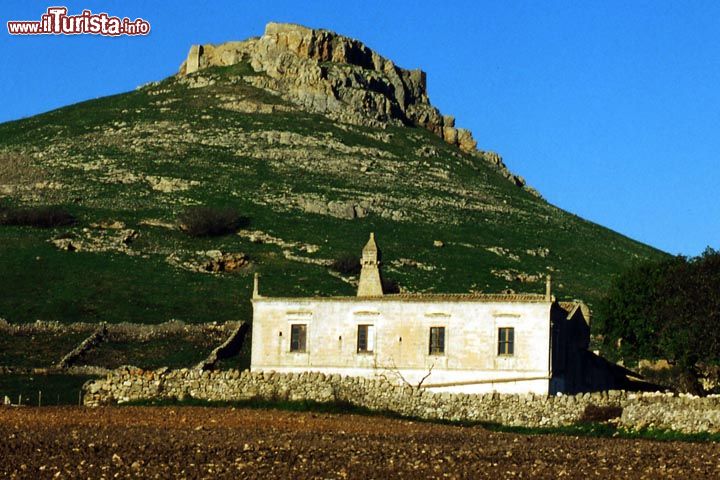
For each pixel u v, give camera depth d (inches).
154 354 5718.5
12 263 7199.8
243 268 7593.5
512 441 3257.9
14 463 2625.5
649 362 5521.7
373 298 4323.3
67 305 6515.8
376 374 4261.8
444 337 4227.4
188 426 3353.8
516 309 4173.2
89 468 2586.1
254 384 3988.7
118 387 4028.1
